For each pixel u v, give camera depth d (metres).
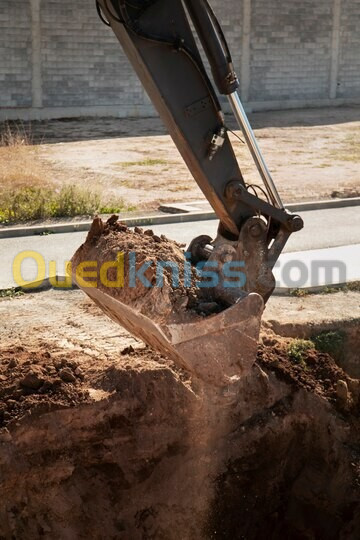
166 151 22.05
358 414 8.13
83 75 26.70
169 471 7.32
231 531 7.61
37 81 26.06
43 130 24.72
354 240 12.70
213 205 6.74
